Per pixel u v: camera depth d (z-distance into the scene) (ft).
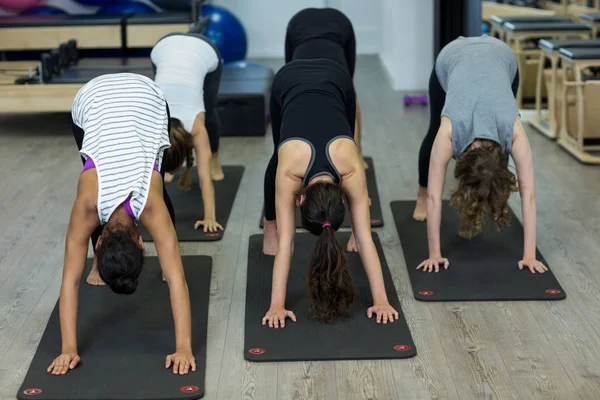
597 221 13.61
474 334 9.98
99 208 8.64
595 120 17.07
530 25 19.63
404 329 9.97
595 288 11.16
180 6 23.76
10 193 15.52
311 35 13.58
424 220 13.51
